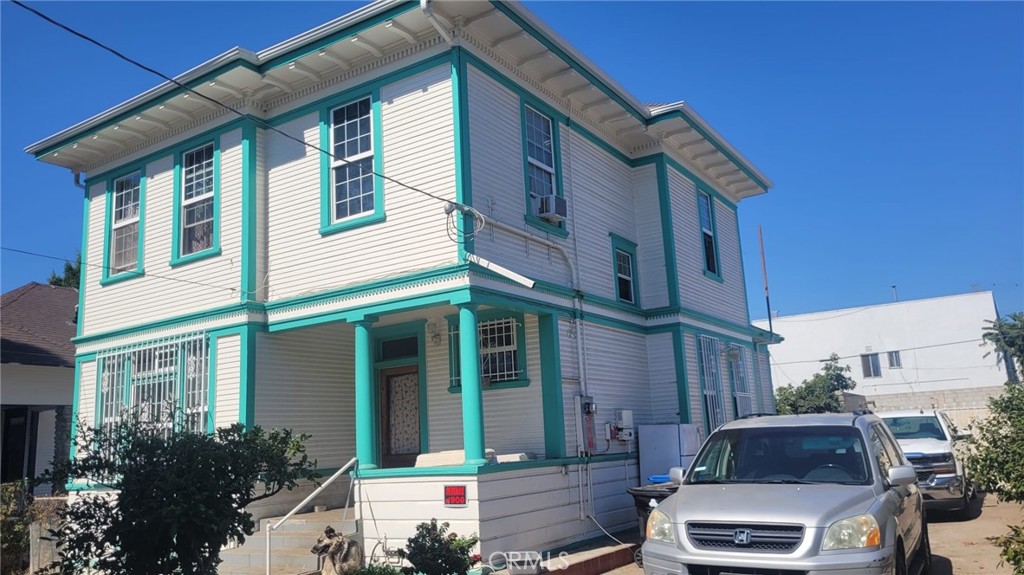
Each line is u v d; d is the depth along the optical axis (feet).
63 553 22.81
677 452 45.16
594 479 41.55
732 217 65.98
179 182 46.32
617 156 52.34
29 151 50.70
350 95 40.83
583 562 33.42
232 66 40.96
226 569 35.50
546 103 44.50
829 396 132.36
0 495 42.37
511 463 34.81
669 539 21.76
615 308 47.67
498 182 38.91
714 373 55.42
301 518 37.50
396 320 44.37
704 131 54.19
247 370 40.47
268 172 43.60
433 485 33.65
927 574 28.68
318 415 43.93
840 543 19.85
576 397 41.93
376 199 38.81
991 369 148.87
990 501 52.06
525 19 38.45
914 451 44.52
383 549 33.50
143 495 22.30
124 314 47.75
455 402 42.47
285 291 41.55
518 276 34.14
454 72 37.32
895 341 156.97
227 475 23.48
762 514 20.67
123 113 46.16
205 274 43.68
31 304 70.64
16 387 60.23
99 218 50.96
